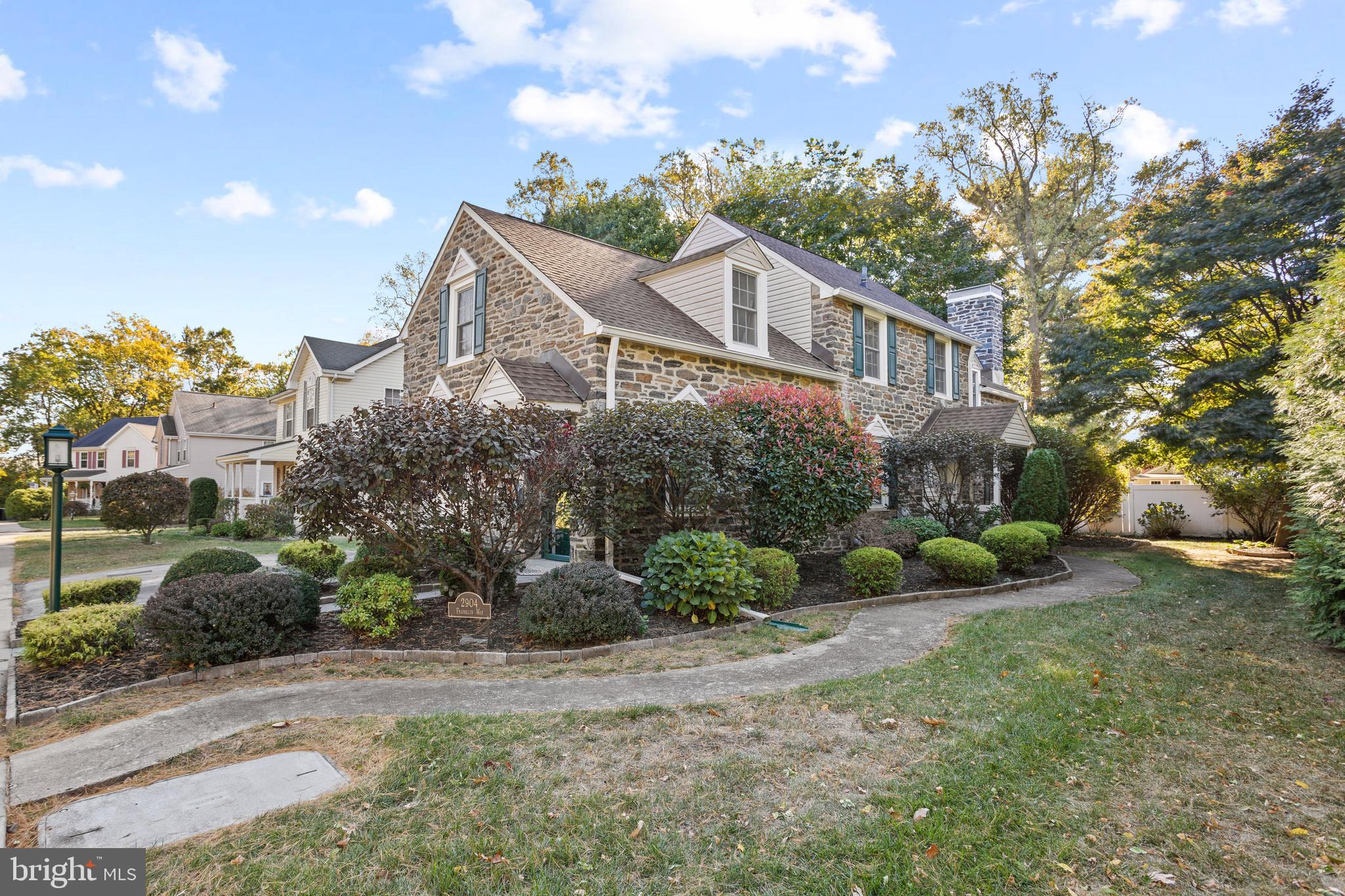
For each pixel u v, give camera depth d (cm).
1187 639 613
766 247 1467
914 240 2569
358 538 629
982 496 1521
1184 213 1447
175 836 271
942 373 1750
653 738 369
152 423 3672
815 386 1165
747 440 834
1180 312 1455
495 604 718
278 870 245
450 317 1312
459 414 619
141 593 882
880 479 990
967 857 256
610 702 432
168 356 4269
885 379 1477
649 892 233
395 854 256
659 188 2870
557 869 247
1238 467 1488
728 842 265
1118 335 1611
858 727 387
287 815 287
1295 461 668
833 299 1342
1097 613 732
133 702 448
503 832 272
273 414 3297
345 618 585
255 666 525
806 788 311
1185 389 1394
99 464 3978
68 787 318
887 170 2712
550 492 717
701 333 1116
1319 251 1192
